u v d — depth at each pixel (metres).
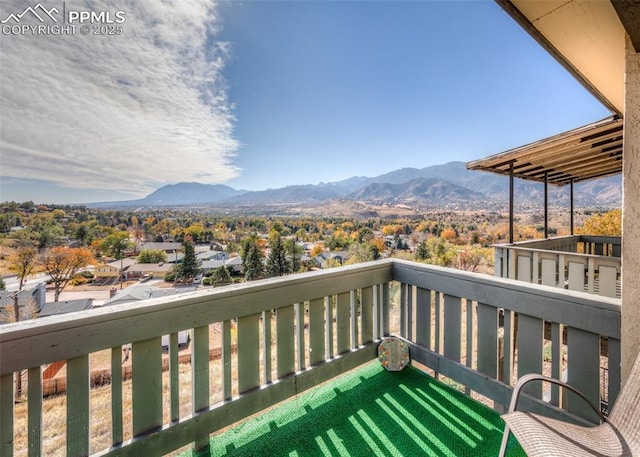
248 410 1.82
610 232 12.57
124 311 1.40
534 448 1.04
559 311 1.69
